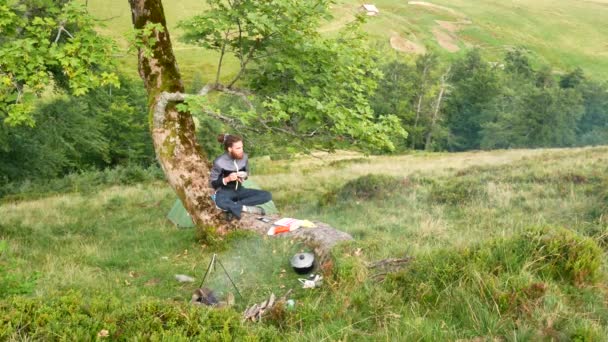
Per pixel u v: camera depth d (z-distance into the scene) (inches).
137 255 381.4
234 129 442.6
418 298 210.8
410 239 353.1
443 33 6471.5
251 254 308.0
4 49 300.2
